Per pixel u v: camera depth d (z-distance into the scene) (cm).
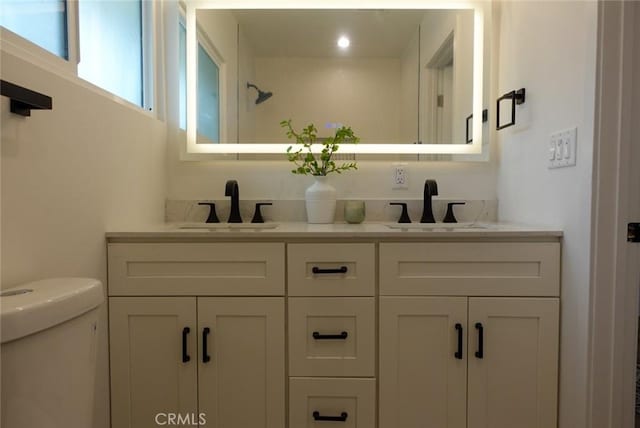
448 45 178
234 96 179
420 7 177
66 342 82
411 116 179
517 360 126
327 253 126
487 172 178
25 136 91
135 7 161
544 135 137
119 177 135
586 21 112
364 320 126
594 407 111
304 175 179
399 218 173
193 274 126
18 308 71
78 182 111
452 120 179
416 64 178
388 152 179
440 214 178
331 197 166
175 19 175
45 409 77
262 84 179
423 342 127
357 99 179
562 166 125
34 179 94
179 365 127
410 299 126
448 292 126
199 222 175
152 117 162
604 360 111
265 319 127
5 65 84
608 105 108
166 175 176
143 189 154
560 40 127
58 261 103
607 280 110
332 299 126
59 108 103
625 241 109
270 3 177
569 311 121
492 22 176
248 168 178
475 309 126
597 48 107
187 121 178
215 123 179
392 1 177
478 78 177
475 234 124
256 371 127
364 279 126
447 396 127
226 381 127
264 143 179
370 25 178
